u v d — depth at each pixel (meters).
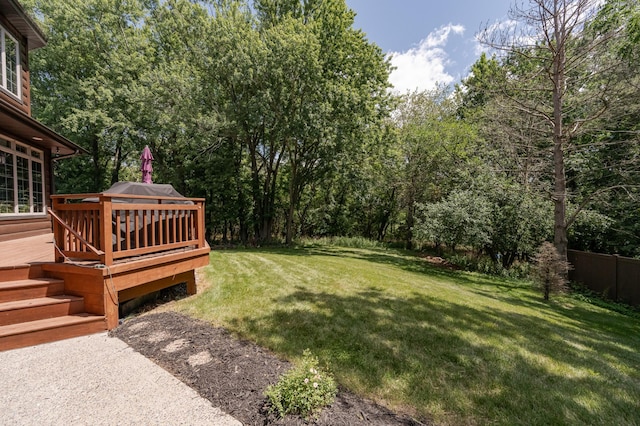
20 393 2.16
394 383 2.45
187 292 4.63
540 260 6.70
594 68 7.75
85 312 3.31
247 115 11.79
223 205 15.39
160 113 11.70
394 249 15.16
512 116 8.97
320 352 2.91
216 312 3.88
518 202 8.86
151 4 13.71
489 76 10.37
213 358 2.71
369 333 3.40
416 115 15.78
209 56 11.86
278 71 10.61
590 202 8.07
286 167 16.02
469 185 10.57
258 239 14.86
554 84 7.78
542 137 8.98
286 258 8.93
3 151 5.75
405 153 14.55
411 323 3.80
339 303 4.43
